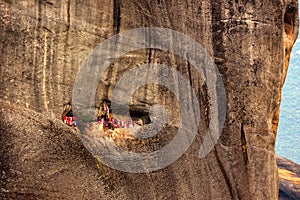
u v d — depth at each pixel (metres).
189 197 14.65
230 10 16.12
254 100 16.45
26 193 11.95
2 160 11.93
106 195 13.02
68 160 12.73
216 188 15.47
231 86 16.09
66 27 13.34
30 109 12.86
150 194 13.83
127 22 14.23
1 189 11.73
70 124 13.45
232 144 16.08
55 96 13.26
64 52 13.36
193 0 15.55
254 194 16.39
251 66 16.38
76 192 12.57
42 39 13.07
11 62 12.70
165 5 14.98
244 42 16.25
